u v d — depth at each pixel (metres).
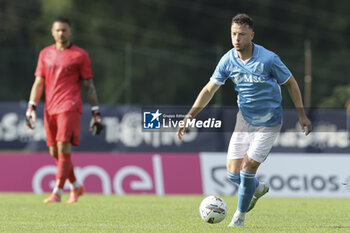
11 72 88.56
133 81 93.31
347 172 53.06
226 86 87.38
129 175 54.56
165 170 54.56
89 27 151.12
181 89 93.62
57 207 38.69
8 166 55.19
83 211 36.44
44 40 149.62
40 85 40.88
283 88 93.25
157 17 158.50
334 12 160.62
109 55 94.19
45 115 40.78
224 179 54.00
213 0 160.88
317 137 55.44
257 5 160.38
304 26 160.00
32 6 154.62
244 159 29.06
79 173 54.62
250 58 28.73
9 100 90.00
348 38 159.88
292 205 42.50
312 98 95.50
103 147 59.06
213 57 91.00
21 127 59.31
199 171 54.38
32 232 27.58
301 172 53.34
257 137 28.97
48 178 54.81
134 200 45.66
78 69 40.41
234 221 29.64
